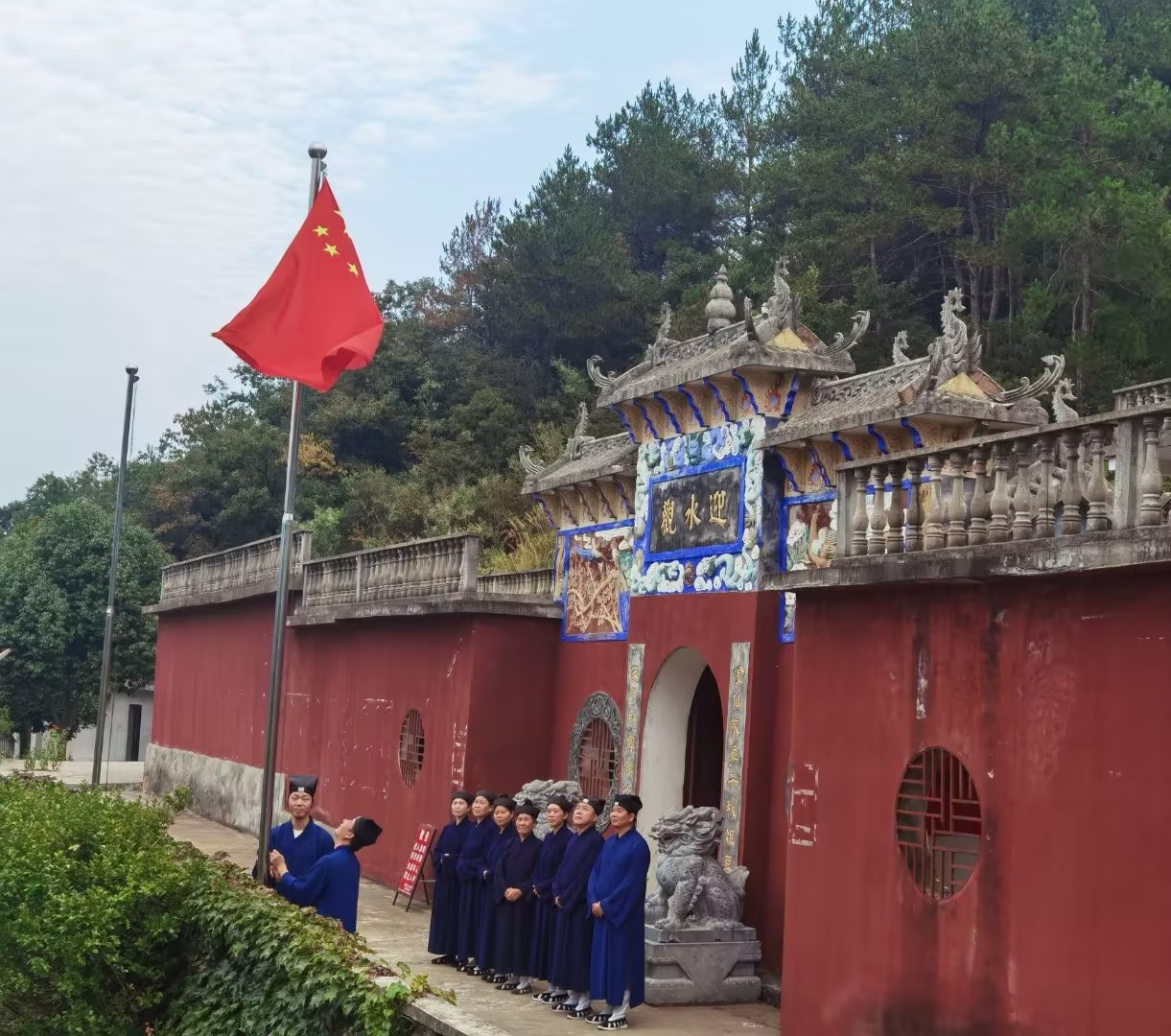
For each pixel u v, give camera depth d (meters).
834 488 15.11
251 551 30.45
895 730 11.27
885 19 54.62
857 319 16.22
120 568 50.75
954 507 10.62
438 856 16.02
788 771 15.21
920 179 41.53
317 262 16.47
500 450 52.56
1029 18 51.41
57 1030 13.05
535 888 14.30
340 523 53.56
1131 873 9.01
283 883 12.50
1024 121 40.31
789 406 16.11
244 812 29.31
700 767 18.34
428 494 51.00
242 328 16.06
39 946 12.52
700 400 17.11
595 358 19.12
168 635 36.53
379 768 23.09
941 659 10.87
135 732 53.59
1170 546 8.53
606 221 59.56
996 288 40.09
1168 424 8.92
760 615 15.80
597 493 19.86
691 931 14.42
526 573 23.00
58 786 16.20
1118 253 34.78
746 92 60.53
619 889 13.03
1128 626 9.24
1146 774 8.98
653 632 17.80
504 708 20.27
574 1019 13.43
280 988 11.16
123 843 13.69
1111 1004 9.05
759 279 44.31
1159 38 46.12
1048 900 9.62
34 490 83.75
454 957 15.76
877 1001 11.10
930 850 10.81
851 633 11.91
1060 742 9.69
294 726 27.23
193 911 13.04
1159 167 39.66
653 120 62.69
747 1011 14.05
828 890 11.82
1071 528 9.49
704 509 17.02
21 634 49.00
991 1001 10.02
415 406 60.50
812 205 45.75
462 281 64.56
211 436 65.44
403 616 22.14
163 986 13.12
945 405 13.57
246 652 30.34
